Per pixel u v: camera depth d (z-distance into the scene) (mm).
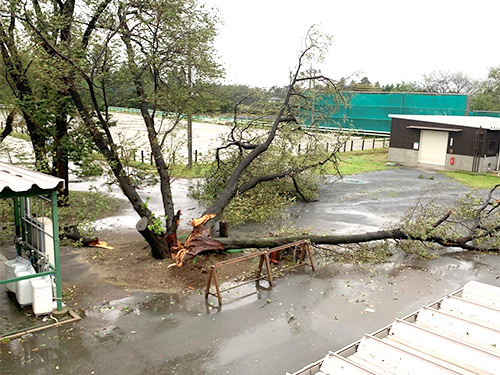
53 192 7629
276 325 7855
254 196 13773
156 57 10180
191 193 17109
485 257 11953
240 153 14227
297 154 15016
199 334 7500
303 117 14273
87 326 7676
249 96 14281
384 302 8875
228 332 7582
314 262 11164
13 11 10336
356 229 13898
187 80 11180
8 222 12250
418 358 4859
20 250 9859
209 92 11609
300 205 17156
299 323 7938
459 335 5500
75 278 9680
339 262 11211
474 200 13398
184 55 10633
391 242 12391
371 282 9945
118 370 6445
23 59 13141
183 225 14031
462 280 10172
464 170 25703
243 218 12969
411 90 64250
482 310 5996
